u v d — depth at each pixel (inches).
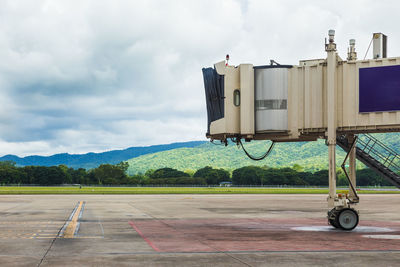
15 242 664.4
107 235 769.6
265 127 984.9
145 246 629.6
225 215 1312.7
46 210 1481.3
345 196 912.9
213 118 1022.4
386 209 1670.8
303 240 708.0
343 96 952.3
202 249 601.6
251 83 993.5
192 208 1665.8
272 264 491.2
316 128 969.5
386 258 533.6
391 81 923.4
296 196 3206.2
